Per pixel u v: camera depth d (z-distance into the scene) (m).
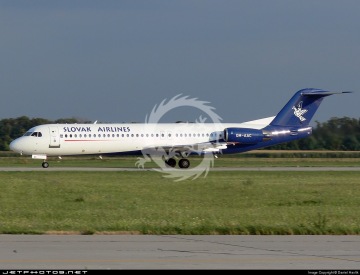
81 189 106.56
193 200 92.44
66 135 169.62
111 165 192.88
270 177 139.38
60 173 145.88
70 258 44.31
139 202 88.62
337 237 55.78
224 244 51.09
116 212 75.19
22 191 102.25
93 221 66.19
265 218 68.75
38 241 52.00
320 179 133.75
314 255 46.09
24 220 67.00
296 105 182.12
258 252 47.22
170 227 59.38
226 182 123.44
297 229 58.62
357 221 66.88
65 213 74.06
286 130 180.75
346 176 143.50
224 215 71.88
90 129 170.88
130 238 54.22
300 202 89.88
